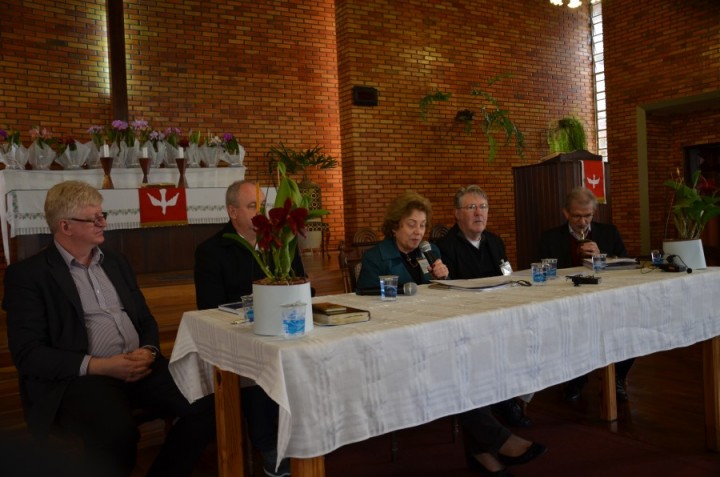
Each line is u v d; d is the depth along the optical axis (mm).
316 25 9422
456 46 9953
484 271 3361
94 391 2137
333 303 2082
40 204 4961
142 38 8297
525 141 10797
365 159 9062
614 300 2275
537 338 2018
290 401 1527
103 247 2588
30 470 949
